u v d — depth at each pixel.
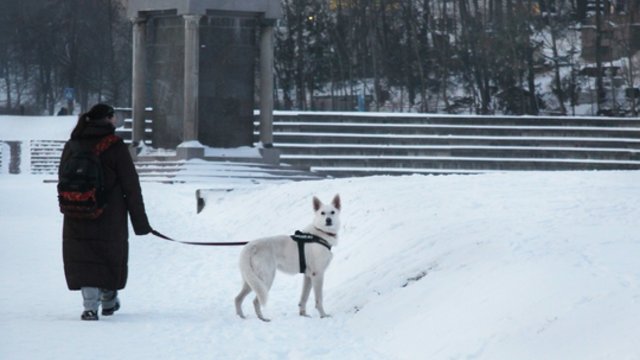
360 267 15.02
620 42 82.56
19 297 14.01
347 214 19.73
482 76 83.56
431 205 18.45
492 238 12.78
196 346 10.33
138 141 49.06
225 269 17.72
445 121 60.06
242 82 47.50
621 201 17.97
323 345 10.55
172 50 47.41
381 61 89.44
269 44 48.41
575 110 82.75
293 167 47.91
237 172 45.66
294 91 95.69
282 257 12.45
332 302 13.54
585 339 8.10
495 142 58.06
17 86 108.31
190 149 45.94
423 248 13.84
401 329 10.63
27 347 9.96
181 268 17.86
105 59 100.69
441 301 10.67
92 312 11.94
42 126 78.19
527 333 8.66
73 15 99.19
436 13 104.56
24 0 102.94
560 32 89.31
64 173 12.09
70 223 12.08
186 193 35.78
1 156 72.38
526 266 10.35
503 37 80.50
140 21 48.62
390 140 58.06
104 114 12.33
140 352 9.89
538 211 16.75
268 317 12.62
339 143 57.84
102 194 12.08
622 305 8.38
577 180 23.34
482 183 22.75
